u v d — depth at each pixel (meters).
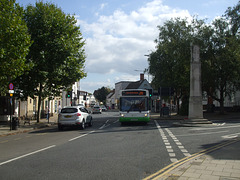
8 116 23.94
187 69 30.16
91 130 17.14
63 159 7.70
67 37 22.28
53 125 24.09
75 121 17.73
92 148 9.60
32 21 21.47
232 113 33.81
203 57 29.75
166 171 6.13
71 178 5.67
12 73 15.97
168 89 30.31
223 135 13.16
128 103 20.11
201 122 19.78
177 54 31.39
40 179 5.63
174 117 30.08
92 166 6.74
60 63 22.19
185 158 7.68
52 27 21.78
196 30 30.95
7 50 15.02
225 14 33.66
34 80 21.34
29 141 12.42
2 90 21.34
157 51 33.25
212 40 29.80
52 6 22.88
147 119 19.86
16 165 7.03
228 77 30.59
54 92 24.33
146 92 20.17
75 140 12.08
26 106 29.84
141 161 7.29
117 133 14.66
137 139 11.95
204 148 9.38
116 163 7.06
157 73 33.09
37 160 7.65
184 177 5.40
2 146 10.99
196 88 20.86
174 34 32.12
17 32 15.40
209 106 37.56
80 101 113.38
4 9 15.45
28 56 21.00
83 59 24.78
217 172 5.74
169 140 11.56
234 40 28.89
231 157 7.52
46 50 21.52
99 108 53.66
